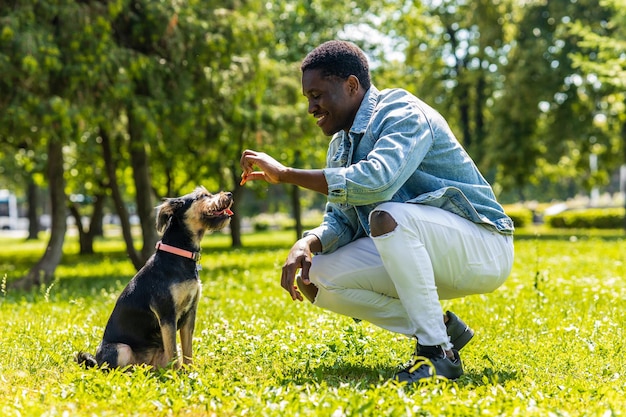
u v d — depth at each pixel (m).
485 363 5.65
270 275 14.02
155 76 14.65
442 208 5.14
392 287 5.32
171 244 5.75
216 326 7.11
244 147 17.59
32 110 12.84
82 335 7.05
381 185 4.75
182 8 14.76
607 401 4.26
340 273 5.34
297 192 29.33
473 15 37.31
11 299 10.92
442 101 40.94
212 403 4.29
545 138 35.72
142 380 4.82
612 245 22.61
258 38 15.87
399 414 3.90
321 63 5.11
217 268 17.69
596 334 6.69
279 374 5.04
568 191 82.81
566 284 11.06
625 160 37.03
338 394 4.37
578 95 35.00
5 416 4.11
